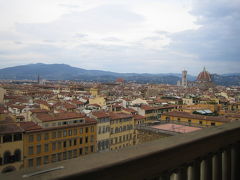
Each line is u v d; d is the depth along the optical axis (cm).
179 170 357
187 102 11238
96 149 5581
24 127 4425
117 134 6247
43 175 223
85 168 244
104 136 5844
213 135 414
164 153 323
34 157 4434
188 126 3531
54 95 13825
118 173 271
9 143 4075
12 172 223
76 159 267
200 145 393
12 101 9456
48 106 7550
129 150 308
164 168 328
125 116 6494
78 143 5222
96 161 265
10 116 5475
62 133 4909
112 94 17375
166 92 19362
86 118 5641
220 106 9350
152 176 313
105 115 5906
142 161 297
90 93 16712
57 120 4903
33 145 4428
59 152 4853
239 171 514
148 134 3148
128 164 279
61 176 225
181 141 359
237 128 482
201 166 417
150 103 9744
